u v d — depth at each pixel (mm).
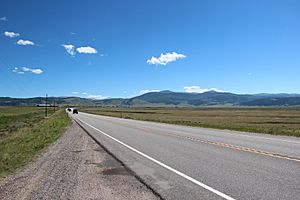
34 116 92375
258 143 20734
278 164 12508
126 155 16016
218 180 9883
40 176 11164
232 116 100312
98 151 18062
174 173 11148
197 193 8438
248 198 7875
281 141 22125
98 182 10062
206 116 100188
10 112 124500
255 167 11930
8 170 12656
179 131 33094
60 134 30953
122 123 51500
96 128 39000
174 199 7961
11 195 8656
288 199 7762
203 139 23891
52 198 8250
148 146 19672
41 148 20156
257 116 99812
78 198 8227
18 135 32406
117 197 8266
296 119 78062
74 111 123688
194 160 13867
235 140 22984
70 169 12492
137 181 10102
